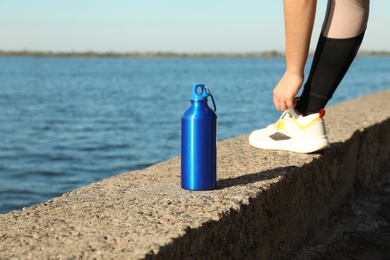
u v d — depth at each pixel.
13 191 8.81
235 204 1.82
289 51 2.21
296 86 2.28
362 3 2.27
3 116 22.17
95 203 1.88
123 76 89.12
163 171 2.46
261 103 27.81
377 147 3.75
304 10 2.08
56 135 16.00
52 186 9.16
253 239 1.92
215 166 2.04
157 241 1.45
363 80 55.72
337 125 3.59
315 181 2.59
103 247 1.42
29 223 1.66
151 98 34.28
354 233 2.64
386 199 3.25
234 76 89.81
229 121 18.62
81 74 99.31
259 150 2.84
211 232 1.64
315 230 2.62
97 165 10.87
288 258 2.28
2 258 1.37
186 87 51.44
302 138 2.65
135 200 1.90
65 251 1.41
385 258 2.34
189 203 1.84
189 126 2.00
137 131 16.53
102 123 19.19
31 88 47.78
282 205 2.20
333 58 2.38
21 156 12.26
